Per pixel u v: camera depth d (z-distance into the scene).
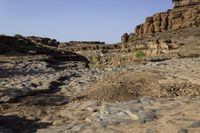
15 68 25.66
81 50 112.25
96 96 11.93
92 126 7.46
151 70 19.84
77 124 7.95
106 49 104.06
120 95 11.86
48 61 37.19
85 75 19.38
